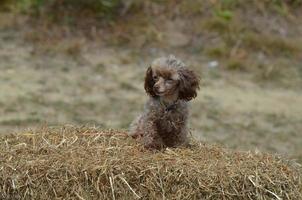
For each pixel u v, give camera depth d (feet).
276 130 45.62
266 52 57.52
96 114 45.70
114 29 57.98
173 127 25.62
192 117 46.26
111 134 27.30
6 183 23.03
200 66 54.80
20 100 46.78
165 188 23.17
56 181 23.07
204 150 25.88
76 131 27.48
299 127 46.39
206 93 50.70
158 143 25.67
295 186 24.08
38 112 45.06
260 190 23.56
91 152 24.72
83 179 23.09
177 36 58.03
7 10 59.47
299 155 41.16
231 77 53.88
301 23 61.82
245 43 57.98
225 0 61.52
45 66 52.85
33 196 22.99
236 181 23.44
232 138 43.47
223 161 24.61
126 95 49.26
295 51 58.18
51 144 25.68
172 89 25.00
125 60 54.49
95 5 59.21
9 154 24.31
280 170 24.44
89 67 53.26
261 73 54.80
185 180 23.20
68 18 58.03
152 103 25.58
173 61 25.21
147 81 25.43
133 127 26.94
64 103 47.11
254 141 43.32
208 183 23.22
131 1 60.18
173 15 59.93
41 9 58.65
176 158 24.25
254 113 48.14
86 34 57.16
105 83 50.93
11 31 57.00
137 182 23.17
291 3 63.52
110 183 23.03
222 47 57.00
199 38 58.13
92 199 23.04
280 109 49.26
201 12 60.49
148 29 58.18
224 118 46.75
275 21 61.05
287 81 54.34
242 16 60.80
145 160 23.75
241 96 50.90
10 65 52.44
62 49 55.01
